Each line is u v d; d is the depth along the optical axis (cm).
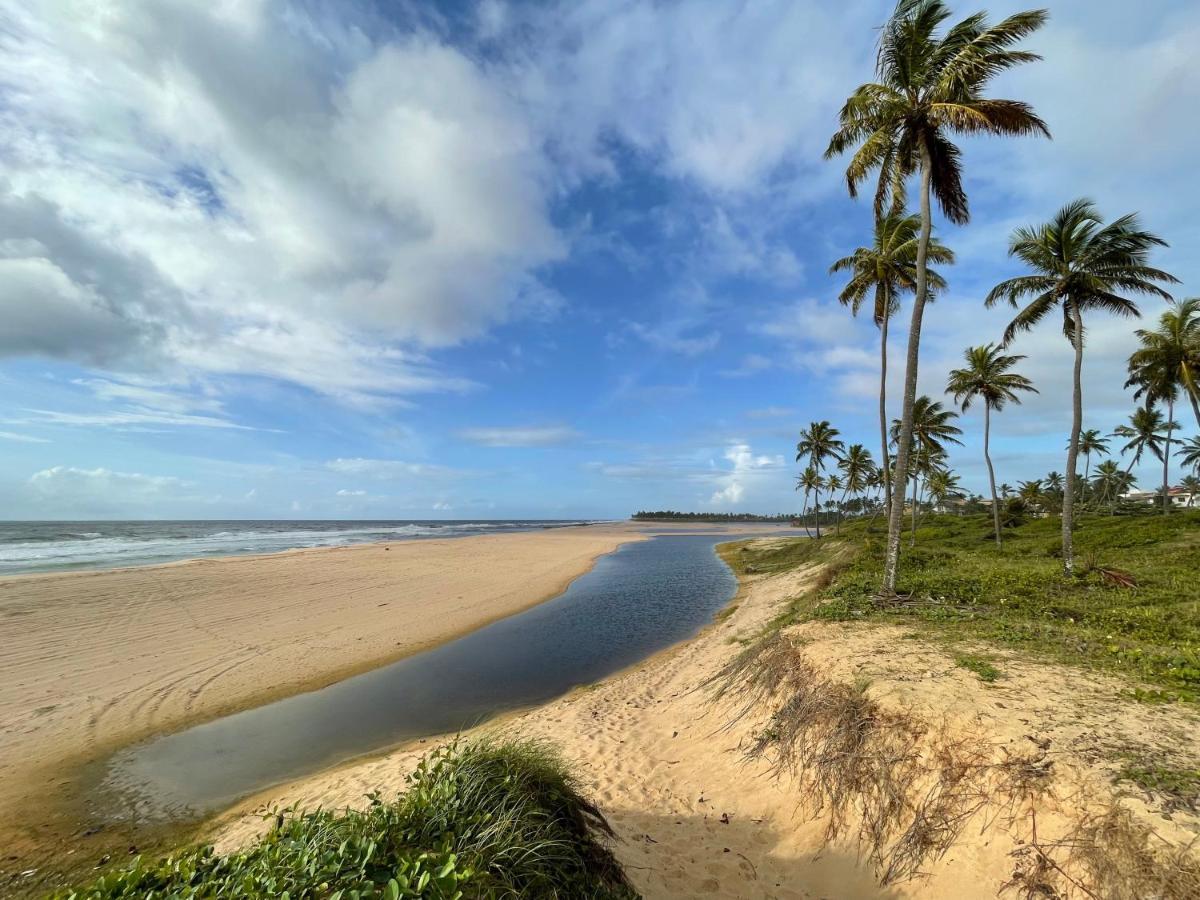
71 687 1050
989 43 1160
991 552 2467
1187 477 6844
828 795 538
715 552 4969
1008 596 1170
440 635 1585
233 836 609
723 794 618
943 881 420
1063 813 394
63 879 555
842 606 1139
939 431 3394
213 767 808
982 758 459
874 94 1258
